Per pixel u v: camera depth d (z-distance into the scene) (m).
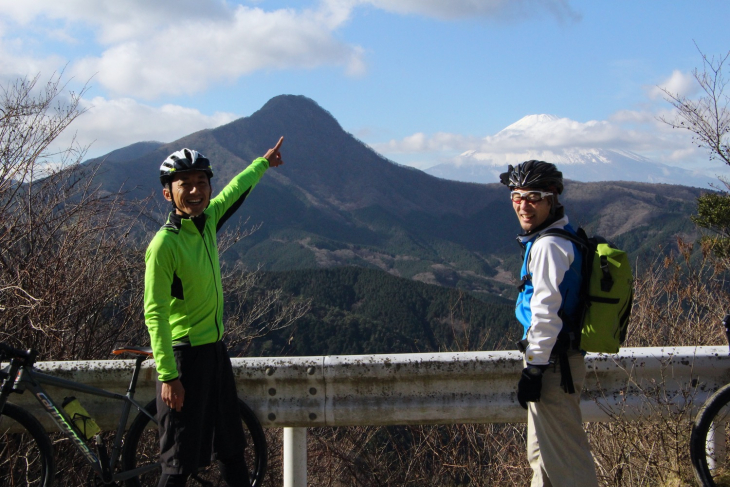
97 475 2.71
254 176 2.99
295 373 2.83
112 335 4.23
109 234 4.25
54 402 2.72
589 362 2.82
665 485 2.89
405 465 3.99
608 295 2.21
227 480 2.71
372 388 2.82
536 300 2.21
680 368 2.79
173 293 2.44
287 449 2.95
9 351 2.55
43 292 3.66
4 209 3.84
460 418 2.80
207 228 2.62
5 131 3.93
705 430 2.59
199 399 2.47
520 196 2.35
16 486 3.16
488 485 3.66
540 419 2.34
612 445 3.16
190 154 2.45
